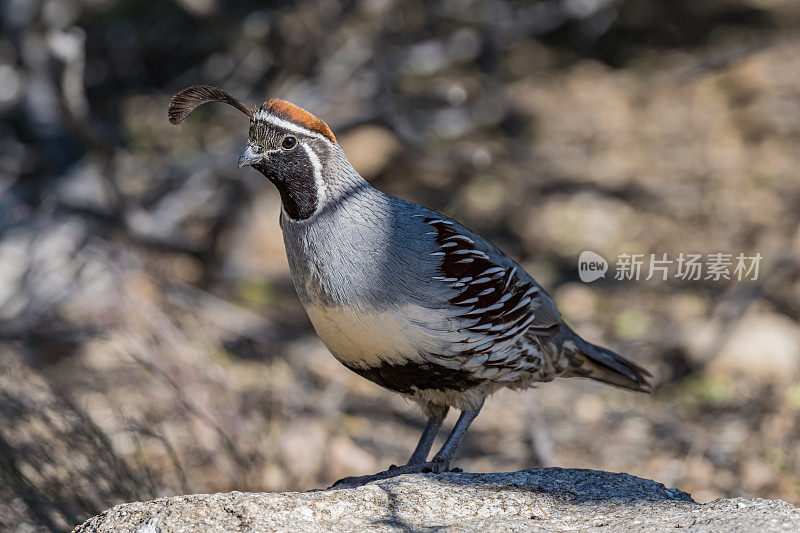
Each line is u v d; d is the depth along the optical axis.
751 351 11.90
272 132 5.71
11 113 15.23
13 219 13.09
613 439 10.83
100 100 16.03
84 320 10.35
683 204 15.55
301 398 10.95
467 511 5.08
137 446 8.07
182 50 15.72
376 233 5.78
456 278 5.82
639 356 12.35
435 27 15.50
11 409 7.83
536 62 20.05
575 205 15.71
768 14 21.00
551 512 5.09
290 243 5.90
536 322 6.46
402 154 16.34
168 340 9.17
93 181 13.87
